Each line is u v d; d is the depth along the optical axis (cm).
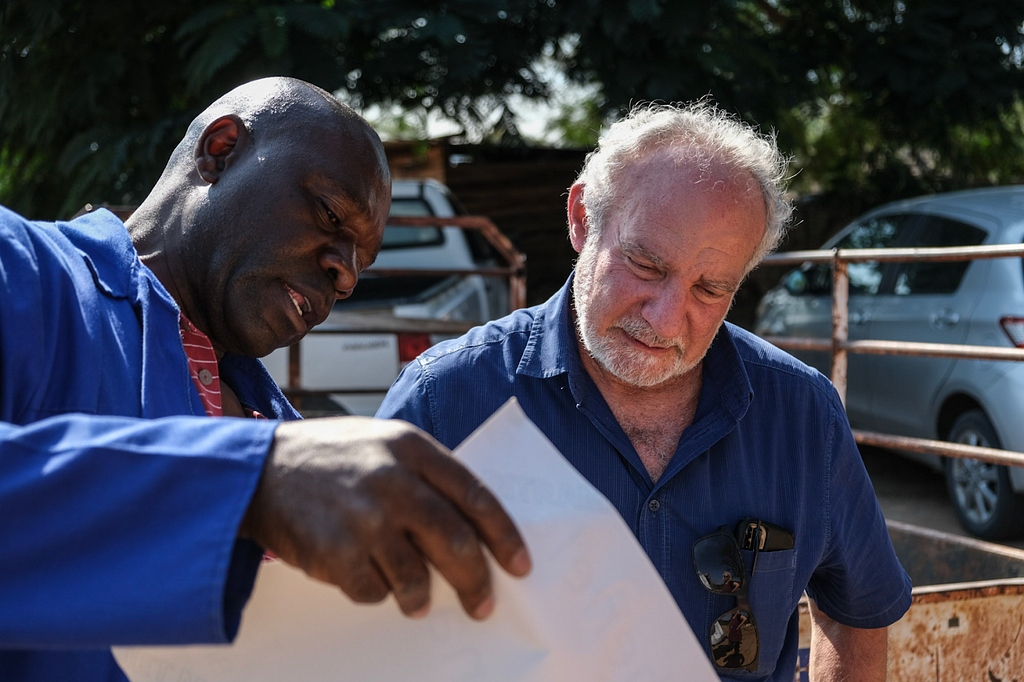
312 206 110
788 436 141
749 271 138
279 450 57
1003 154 877
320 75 521
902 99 788
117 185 534
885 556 148
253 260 109
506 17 626
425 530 53
